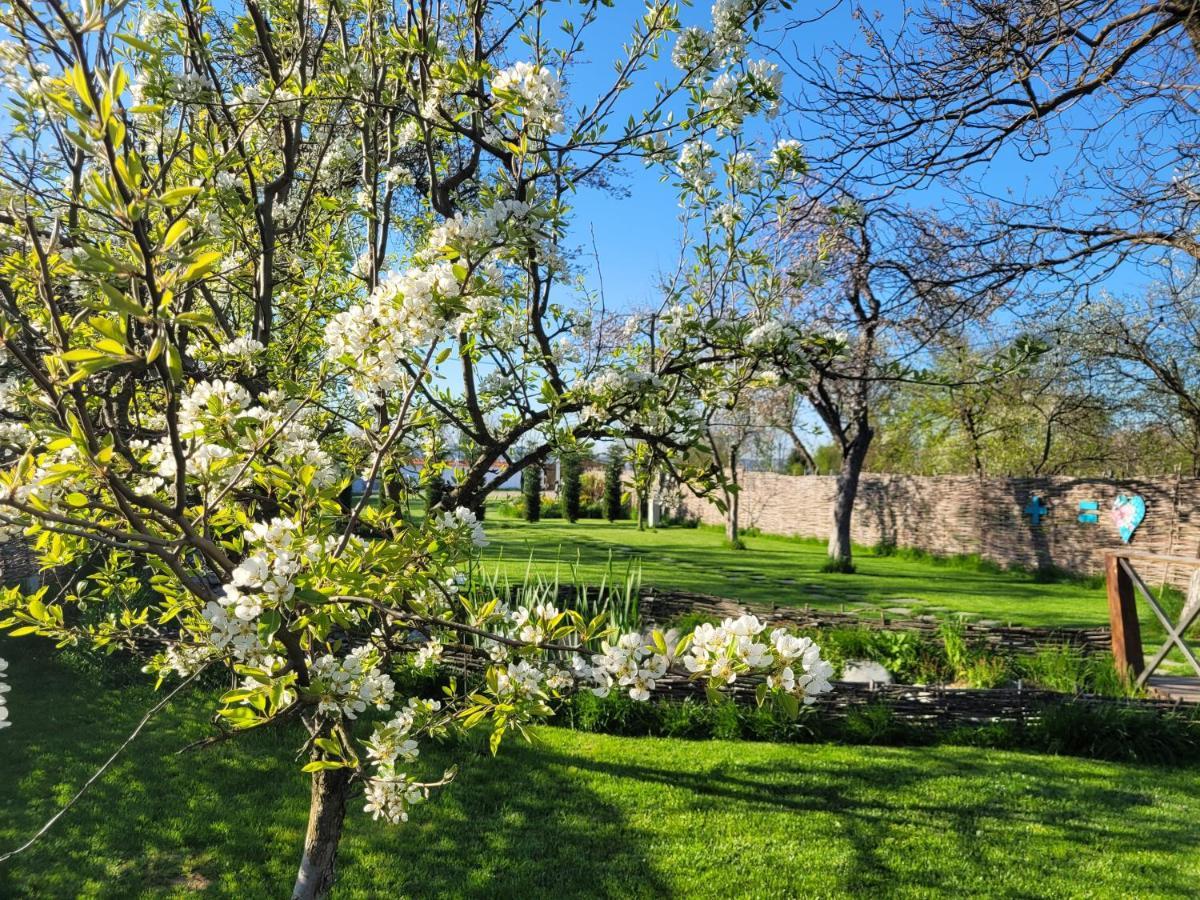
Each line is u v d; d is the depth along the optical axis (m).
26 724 4.86
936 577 14.31
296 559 1.70
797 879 3.51
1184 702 5.36
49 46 2.09
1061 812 4.16
